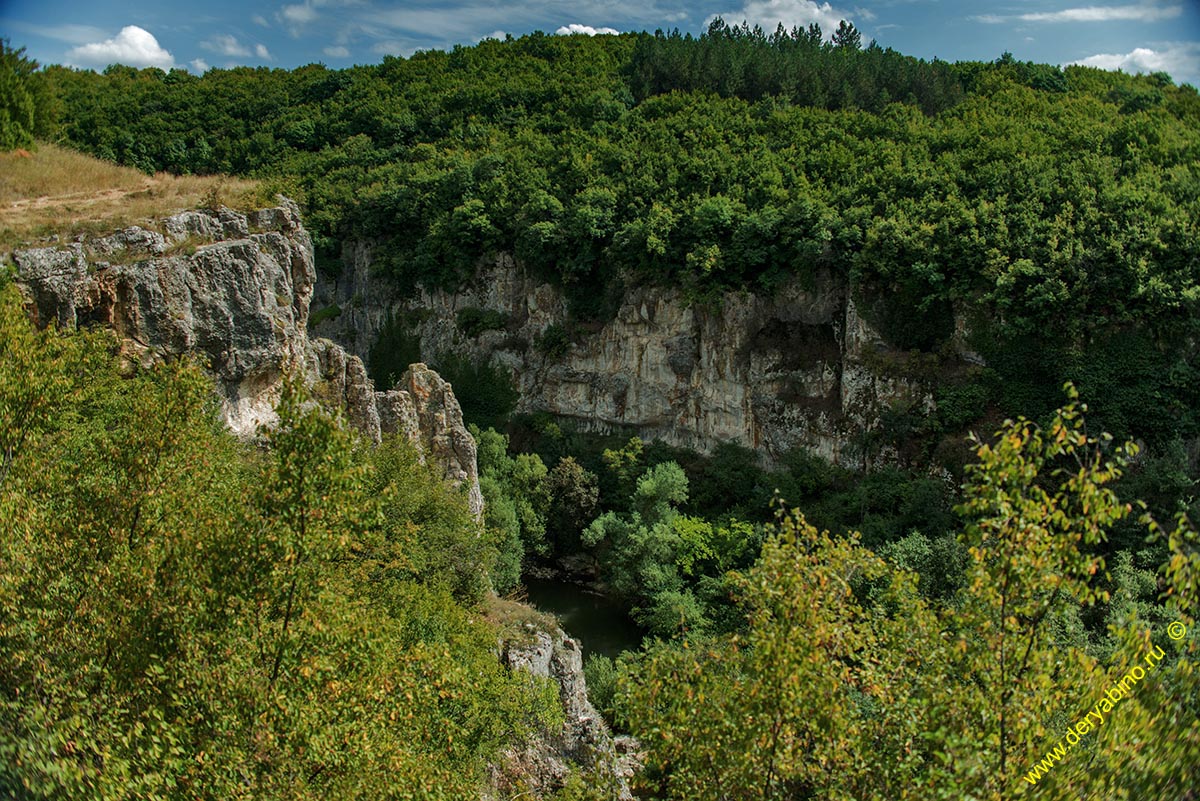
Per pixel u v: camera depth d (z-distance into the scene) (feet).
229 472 79.36
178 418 70.44
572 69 373.20
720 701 54.90
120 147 342.23
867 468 217.56
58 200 129.70
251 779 54.90
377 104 361.71
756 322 241.14
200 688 55.88
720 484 233.55
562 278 267.80
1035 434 47.98
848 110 299.99
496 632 118.21
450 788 67.92
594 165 281.13
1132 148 231.71
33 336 73.00
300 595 57.82
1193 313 192.54
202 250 122.42
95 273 112.68
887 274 217.97
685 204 251.39
